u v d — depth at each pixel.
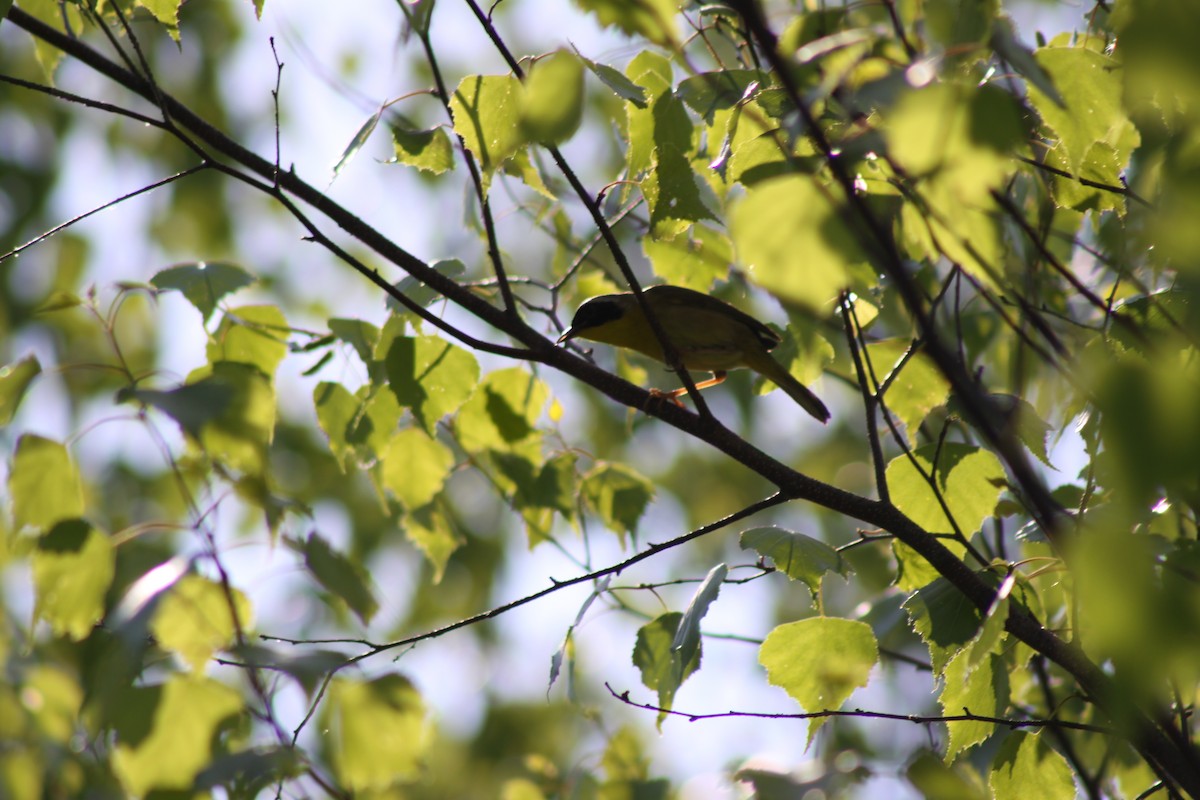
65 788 9.05
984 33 4.52
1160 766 6.05
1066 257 9.35
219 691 6.84
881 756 12.12
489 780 17.17
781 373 11.09
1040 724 6.12
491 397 8.95
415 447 8.85
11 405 7.30
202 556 6.88
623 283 10.66
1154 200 6.61
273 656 6.56
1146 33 2.87
